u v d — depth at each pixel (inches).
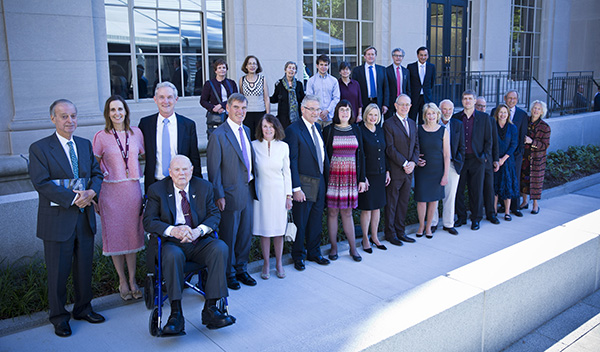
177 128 169.6
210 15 311.3
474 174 257.0
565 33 610.2
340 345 112.3
